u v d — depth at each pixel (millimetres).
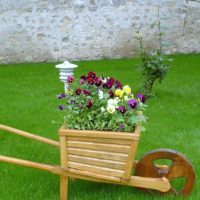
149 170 4422
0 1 14352
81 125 4191
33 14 14695
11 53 14805
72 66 8312
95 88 4445
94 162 4109
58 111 7996
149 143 6203
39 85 10453
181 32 16047
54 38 15039
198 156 5699
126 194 4551
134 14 15453
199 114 7863
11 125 7109
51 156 5730
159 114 7770
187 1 15852
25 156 5695
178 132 6758
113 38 15461
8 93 9586
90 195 4559
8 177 5004
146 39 15719
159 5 15633
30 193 4617
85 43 15312
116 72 12273
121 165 4070
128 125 4207
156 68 8906
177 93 9531
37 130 6863
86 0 15000
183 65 13344
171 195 4445
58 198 4477
